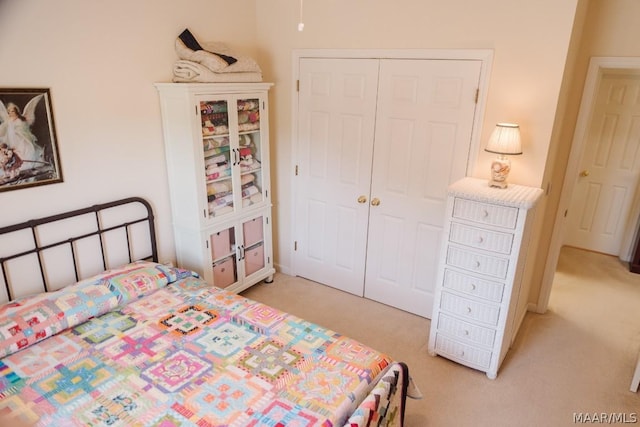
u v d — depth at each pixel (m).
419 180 3.13
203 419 1.67
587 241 4.84
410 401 2.52
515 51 2.59
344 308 3.53
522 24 2.53
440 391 2.61
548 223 3.31
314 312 3.46
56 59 2.36
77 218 2.63
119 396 1.79
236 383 1.87
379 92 3.14
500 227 2.43
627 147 4.38
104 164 2.71
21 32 2.19
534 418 2.41
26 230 2.40
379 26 3.03
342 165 3.47
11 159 2.25
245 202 3.45
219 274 3.36
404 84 3.02
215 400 1.77
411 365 2.84
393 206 3.30
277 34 3.52
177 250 3.29
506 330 2.66
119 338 2.18
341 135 3.41
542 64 2.53
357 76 3.21
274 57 3.59
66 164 2.51
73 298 2.33
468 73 2.77
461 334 2.76
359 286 3.70
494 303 2.57
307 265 3.99
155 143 2.99
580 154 3.13
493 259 2.51
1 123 2.19
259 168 3.53
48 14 2.29
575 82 3.06
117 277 2.59
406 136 3.11
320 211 3.73
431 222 3.16
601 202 4.65
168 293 2.65
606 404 2.52
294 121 3.63
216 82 2.96
